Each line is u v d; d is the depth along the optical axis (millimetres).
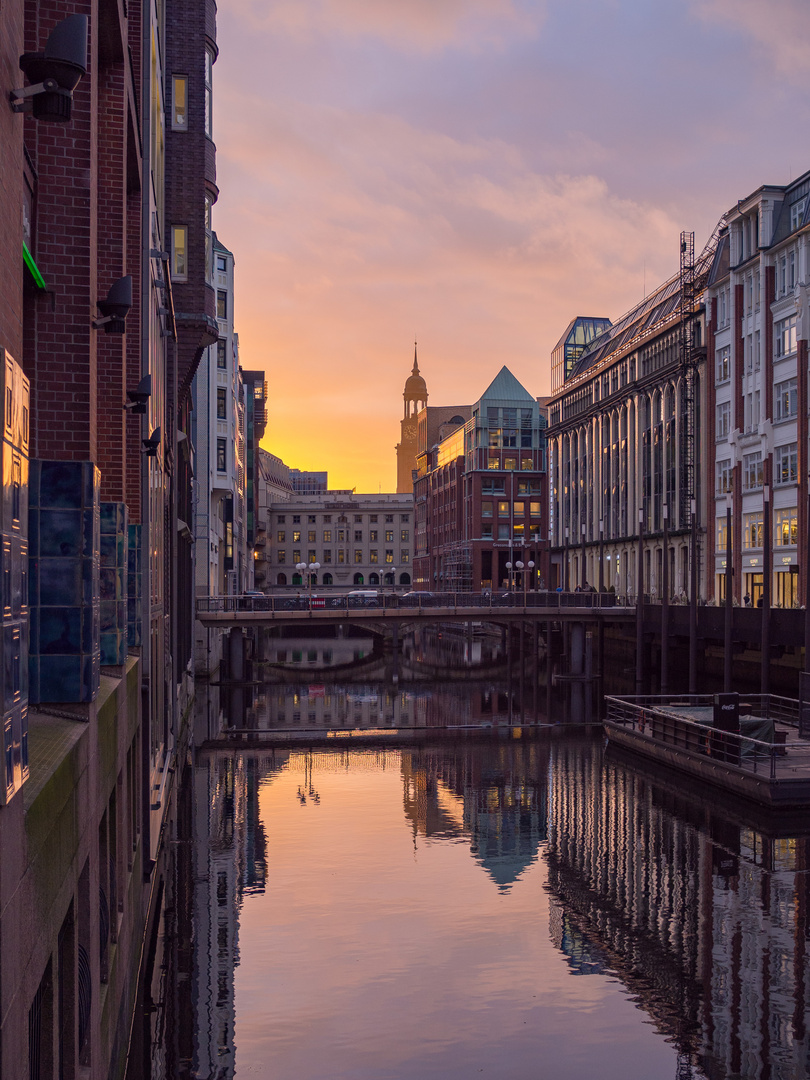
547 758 38406
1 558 5246
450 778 34656
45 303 11484
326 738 42844
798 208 54031
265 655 85625
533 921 20031
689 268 67562
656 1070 13773
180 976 17000
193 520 60062
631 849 25453
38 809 6219
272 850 25281
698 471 66750
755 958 18062
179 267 36406
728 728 33000
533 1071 13719
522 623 65125
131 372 20031
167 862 24172
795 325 53406
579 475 96188
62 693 9078
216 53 38719
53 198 11516
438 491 138375
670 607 56406
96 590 9219
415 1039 14625
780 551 54656
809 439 51688
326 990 16453
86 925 9219
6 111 6723
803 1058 14211
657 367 74938
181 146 36344
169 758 30234
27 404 6230
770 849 25516
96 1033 9359
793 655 47375
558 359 106562
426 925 19672
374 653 86688
